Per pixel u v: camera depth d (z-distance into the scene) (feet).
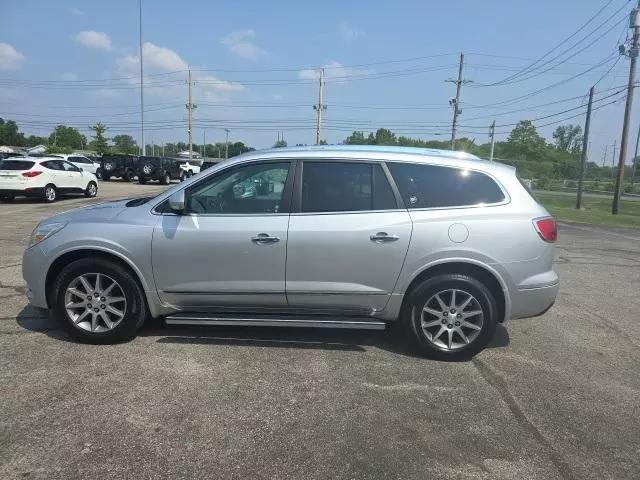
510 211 15.53
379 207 15.57
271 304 15.93
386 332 18.02
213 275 15.70
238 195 15.90
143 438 11.17
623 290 26.27
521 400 13.44
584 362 16.19
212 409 12.46
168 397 12.96
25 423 11.62
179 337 16.94
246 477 10.00
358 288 15.53
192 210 15.89
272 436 11.41
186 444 11.00
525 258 15.42
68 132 346.74
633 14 90.02
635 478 10.32
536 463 10.72
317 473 10.17
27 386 13.34
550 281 15.66
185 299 16.05
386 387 13.92
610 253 38.93
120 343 16.30
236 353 15.81
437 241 15.29
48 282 16.26
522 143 307.37
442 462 10.66
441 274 15.56
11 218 48.14
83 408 12.32
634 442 11.60
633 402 13.53
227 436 11.35
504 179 15.88
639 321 20.81
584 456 11.00
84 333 16.05
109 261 15.87
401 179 15.74
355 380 14.25
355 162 15.85
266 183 15.89
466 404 13.12
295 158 15.96
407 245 15.30
